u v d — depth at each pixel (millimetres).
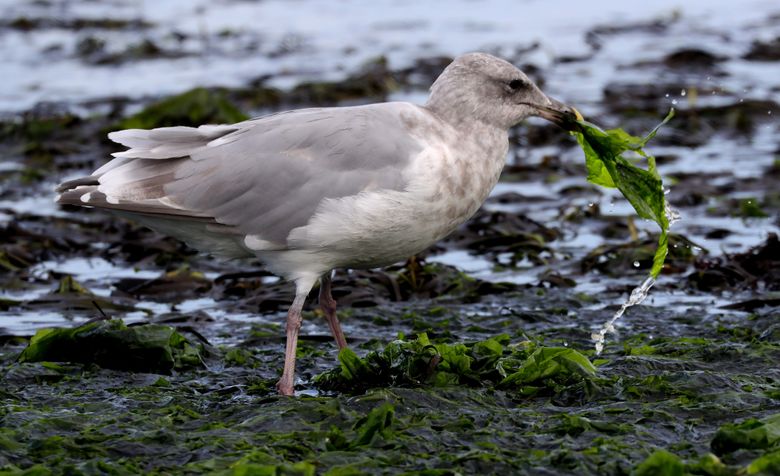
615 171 11750
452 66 12039
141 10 35156
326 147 11461
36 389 11531
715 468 8938
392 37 31516
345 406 10594
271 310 15203
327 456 9414
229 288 15781
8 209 19359
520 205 19734
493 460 9289
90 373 11984
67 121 23812
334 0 36438
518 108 12031
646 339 13156
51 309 15125
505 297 15258
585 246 17672
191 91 22859
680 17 32875
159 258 17203
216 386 11820
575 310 14719
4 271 16656
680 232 17875
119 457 9664
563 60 29000
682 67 28031
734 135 23531
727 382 11141
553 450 9641
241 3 36219
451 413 10492
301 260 11664
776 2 34406
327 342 13625
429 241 11820
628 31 31672
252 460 9273
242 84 27297
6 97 26672
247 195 11508
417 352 11547
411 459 9422
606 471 9219
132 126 22750
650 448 9641
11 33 32406
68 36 32125
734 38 30562
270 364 12625
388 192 11289
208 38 31922
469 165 11703
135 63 29688
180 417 10602
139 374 12008
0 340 13656
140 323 14219
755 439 9492
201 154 11719
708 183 20266
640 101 25328
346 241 11469
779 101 24969
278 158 11492
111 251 17734
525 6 34781
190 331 13500
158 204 11609
